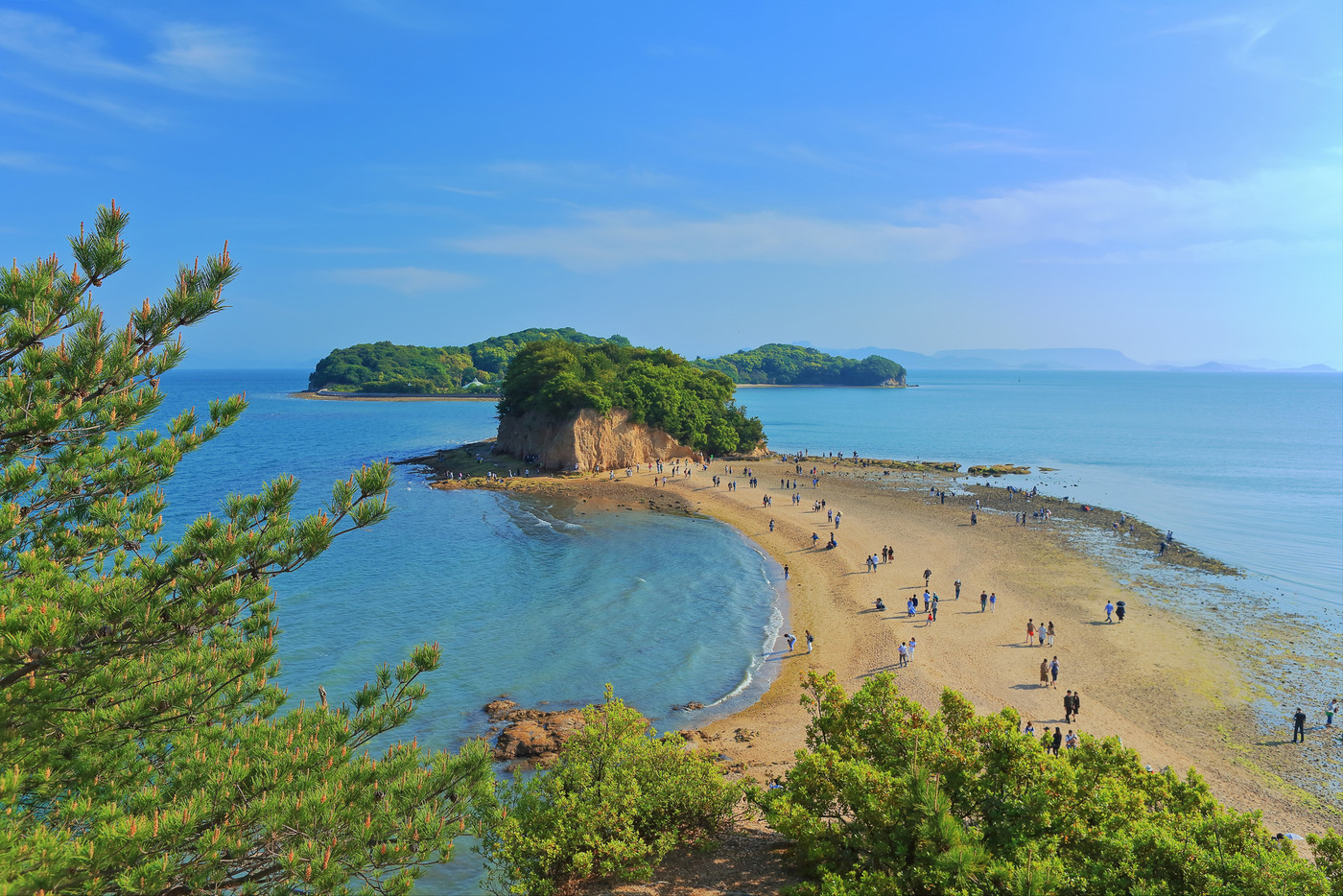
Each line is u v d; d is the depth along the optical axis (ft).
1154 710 106.11
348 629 136.05
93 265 33.27
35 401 32.65
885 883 48.91
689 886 60.64
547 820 61.11
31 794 33.22
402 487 297.33
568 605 153.58
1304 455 417.69
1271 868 42.75
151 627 34.17
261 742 37.96
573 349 412.16
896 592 163.94
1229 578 175.11
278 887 33.81
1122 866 45.98
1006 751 55.31
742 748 95.25
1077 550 201.57
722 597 161.17
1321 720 102.73
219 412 42.55
